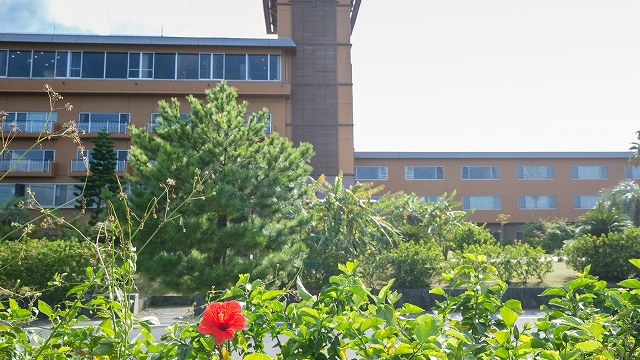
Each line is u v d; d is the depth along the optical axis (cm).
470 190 4272
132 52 3170
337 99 3369
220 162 1273
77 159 3083
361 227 1802
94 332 259
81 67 3127
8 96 3081
